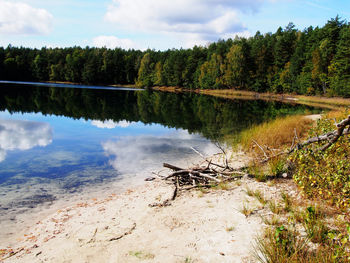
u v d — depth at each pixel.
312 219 4.46
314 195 5.79
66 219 5.98
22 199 7.17
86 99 43.06
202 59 97.56
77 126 19.91
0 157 11.27
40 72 104.69
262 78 76.19
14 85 71.44
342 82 50.38
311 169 6.16
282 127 14.78
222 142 15.20
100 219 5.86
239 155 11.44
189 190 7.44
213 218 5.42
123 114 27.62
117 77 111.38
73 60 103.00
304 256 3.70
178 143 14.99
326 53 58.19
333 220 4.79
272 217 5.03
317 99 52.62
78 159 11.38
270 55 78.06
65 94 50.88
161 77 100.56
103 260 4.26
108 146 13.93
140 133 17.92
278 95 68.12
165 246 4.54
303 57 67.06
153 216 5.80
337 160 6.35
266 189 6.74
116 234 5.07
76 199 7.25
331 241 3.88
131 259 4.22
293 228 4.59
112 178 9.08
